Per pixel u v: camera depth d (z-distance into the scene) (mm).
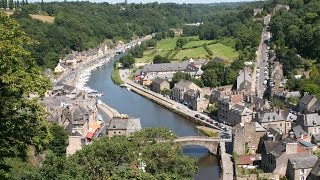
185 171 110062
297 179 148000
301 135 190000
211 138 193500
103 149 101438
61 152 158000
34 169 77625
